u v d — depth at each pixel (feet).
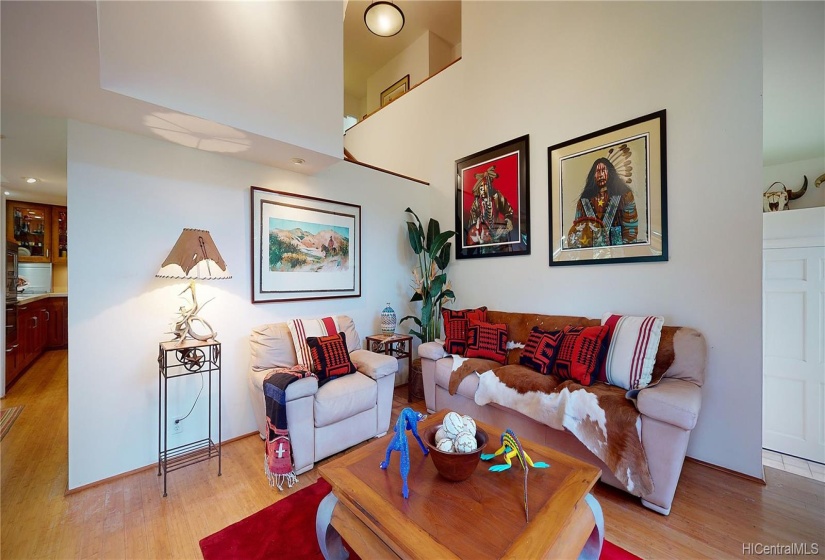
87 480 6.45
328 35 8.36
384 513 3.62
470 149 12.48
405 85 18.51
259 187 8.86
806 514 5.66
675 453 5.48
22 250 15.46
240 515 5.71
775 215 7.63
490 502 3.79
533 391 7.27
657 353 7.08
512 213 11.05
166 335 7.37
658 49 7.99
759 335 6.71
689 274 7.55
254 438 8.52
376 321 11.92
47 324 16.28
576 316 9.30
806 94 8.00
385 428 8.47
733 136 7.01
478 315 10.52
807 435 7.32
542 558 3.07
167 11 5.93
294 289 9.61
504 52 11.33
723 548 4.95
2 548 4.94
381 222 12.09
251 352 8.30
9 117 6.21
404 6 15.48
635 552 4.87
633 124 8.34
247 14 6.97
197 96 6.27
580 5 9.38
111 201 6.74
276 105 7.39
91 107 5.88
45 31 4.10
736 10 6.96
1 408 10.02
